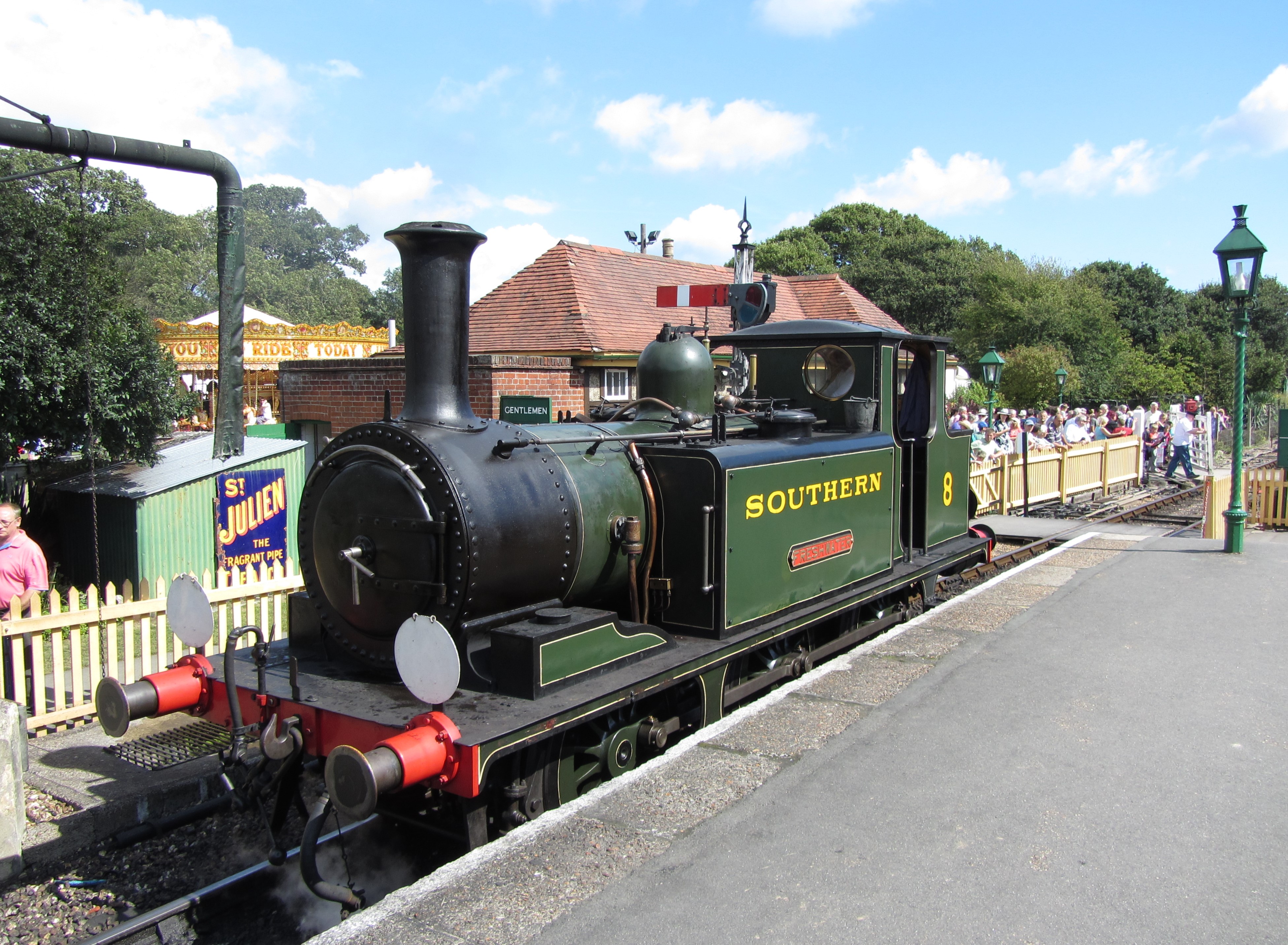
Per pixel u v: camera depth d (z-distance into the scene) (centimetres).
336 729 397
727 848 357
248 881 431
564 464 484
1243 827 374
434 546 412
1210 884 332
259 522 1012
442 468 413
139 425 958
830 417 704
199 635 444
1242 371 967
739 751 452
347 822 487
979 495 1433
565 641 425
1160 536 1139
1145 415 2009
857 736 471
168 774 530
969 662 597
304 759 415
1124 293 5081
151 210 5028
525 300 1659
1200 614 721
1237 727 483
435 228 430
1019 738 469
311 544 464
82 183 449
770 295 841
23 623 584
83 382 872
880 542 697
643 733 484
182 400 1008
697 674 488
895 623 767
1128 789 409
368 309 6581
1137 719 495
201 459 1004
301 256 9688
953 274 4738
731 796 402
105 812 487
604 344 1495
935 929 304
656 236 2270
